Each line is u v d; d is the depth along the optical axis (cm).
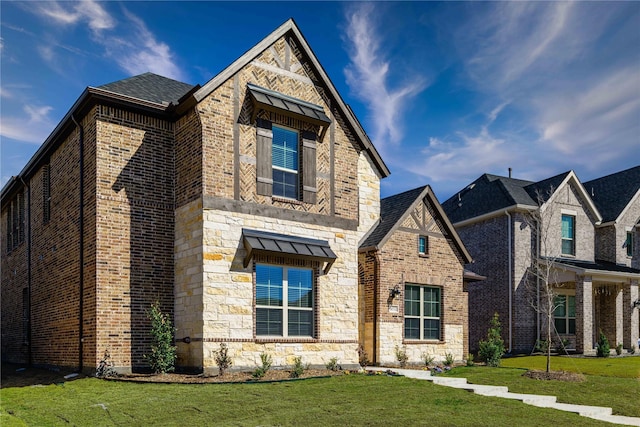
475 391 1267
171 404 999
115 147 1423
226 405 998
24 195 2102
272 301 1443
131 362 1367
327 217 1576
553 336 2545
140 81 1658
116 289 1373
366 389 1196
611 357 2278
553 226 2672
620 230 2852
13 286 2150
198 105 1375
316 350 1494
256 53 1477
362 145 1697
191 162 1412
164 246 1456
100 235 1371
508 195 2670
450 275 2047
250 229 1413
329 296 1549
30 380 1391
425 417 972
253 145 1453
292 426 885
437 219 2047
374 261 1858
